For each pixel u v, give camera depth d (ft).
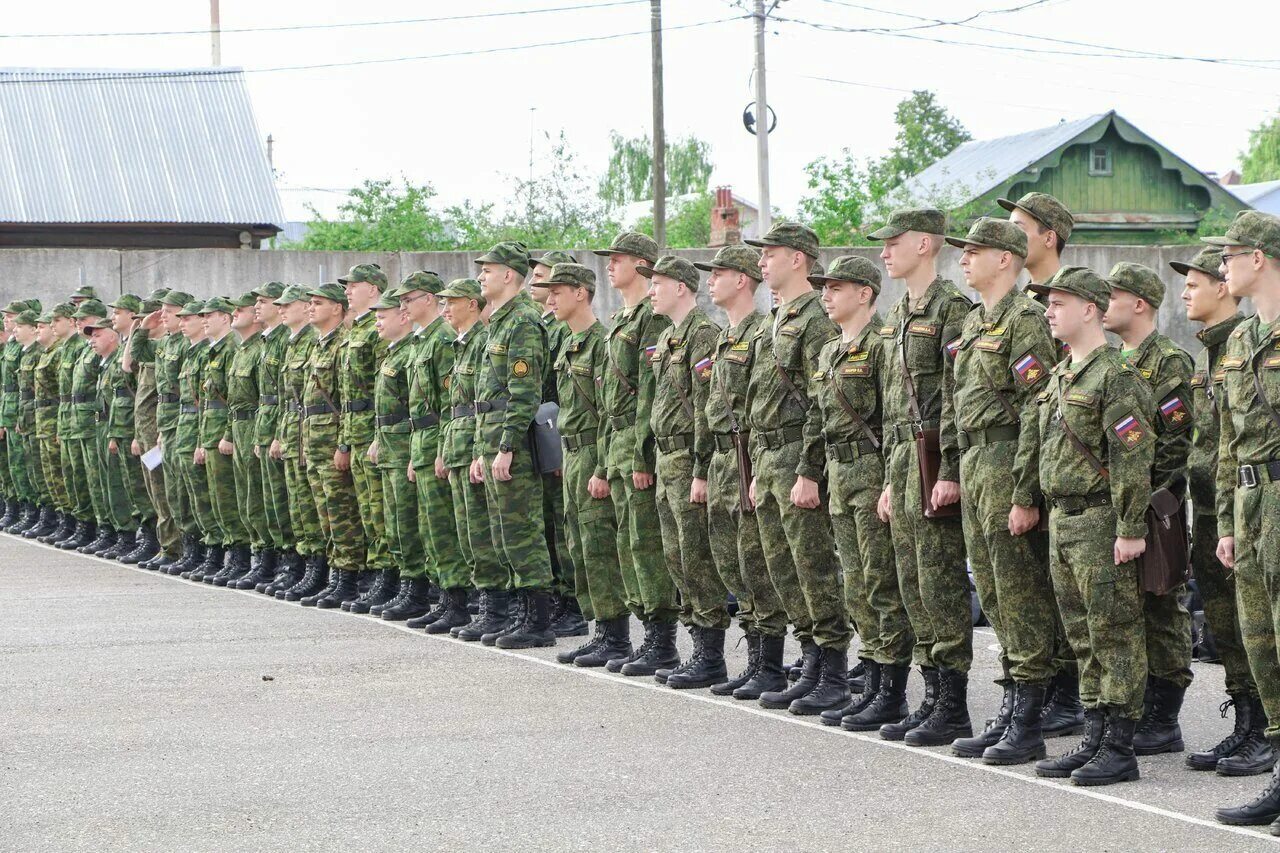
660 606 32.45
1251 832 20.35
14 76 99.50
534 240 125.59
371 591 41.91
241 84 102.32
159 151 96.07
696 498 30.60
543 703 29.32
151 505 53.36
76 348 57.57
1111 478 22.52
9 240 90.07
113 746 25.91
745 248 30.27
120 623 39.60
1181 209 112.68
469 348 36.96
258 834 20.74
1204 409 25.03
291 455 43.83
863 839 20.16
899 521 25.93
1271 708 21.97
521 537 35.65
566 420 33.88
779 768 24.11
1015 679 24.47
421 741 26.09
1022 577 24.25
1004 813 21.38
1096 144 111.24
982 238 24.25
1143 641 23.08
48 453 59.47
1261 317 21.75
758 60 91.86
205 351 47.93
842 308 27.07
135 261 70.18
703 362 30.50
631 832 20.62
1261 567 21.36
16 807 22.18
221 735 26.66
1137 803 21.89
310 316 42.96
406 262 71.20
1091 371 22.89
